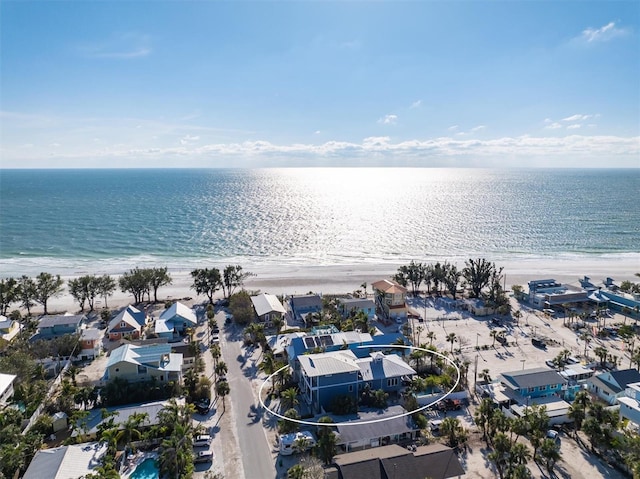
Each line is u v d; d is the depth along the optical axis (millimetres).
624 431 54812
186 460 48438
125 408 59000
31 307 112375
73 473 45406
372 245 192000
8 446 48125
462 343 87625
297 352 73562
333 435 50906
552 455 48844
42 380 66938
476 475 49281
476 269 124312
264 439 56406
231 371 75188
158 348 69938
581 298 111625
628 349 84688
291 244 193000
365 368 66250
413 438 57219
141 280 111812
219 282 114250
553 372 68062
